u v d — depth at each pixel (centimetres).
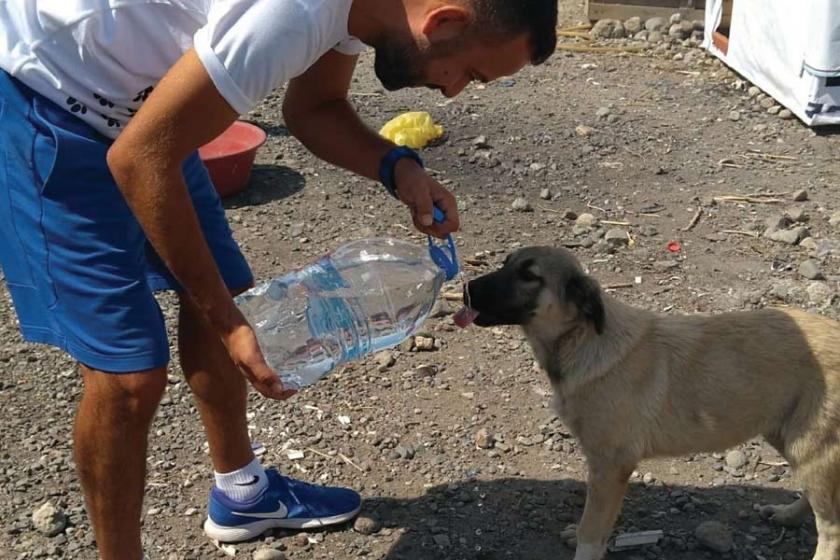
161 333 327
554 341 401
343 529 422
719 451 406
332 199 724
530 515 431
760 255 648
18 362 535
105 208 312
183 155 272
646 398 390
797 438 382
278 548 411
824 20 815
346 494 425
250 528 413
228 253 379
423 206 359
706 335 396
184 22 292
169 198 273
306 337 358
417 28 274
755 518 430
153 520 426
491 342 555
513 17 273
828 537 387
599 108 898
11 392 511
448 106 898
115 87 300
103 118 304
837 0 806
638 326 396
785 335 388
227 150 717
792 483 451
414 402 506
